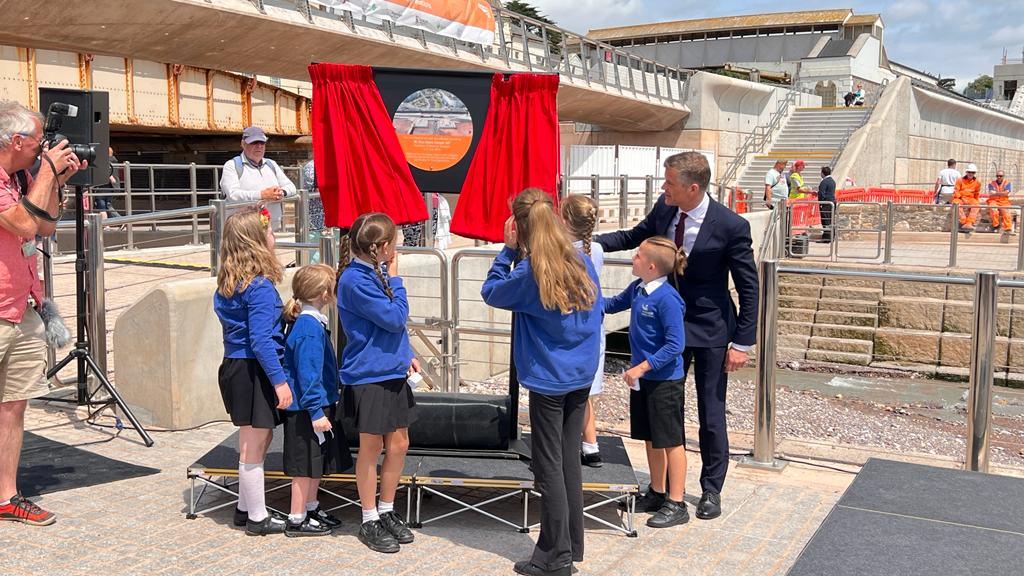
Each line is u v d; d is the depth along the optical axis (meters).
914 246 20.12
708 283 4.82
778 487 5.36
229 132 27.59
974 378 5.35
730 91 39.97
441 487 5.27
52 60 19.92
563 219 4.44
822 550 2.85
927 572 2.69
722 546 4.46
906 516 3.16
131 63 22.25
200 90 24.66
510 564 4.20
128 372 6.65
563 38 31.31
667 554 4.35
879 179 37.28
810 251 19.53
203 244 16.41
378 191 5.27
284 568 4.10
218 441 6.19
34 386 4.62
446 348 7.44
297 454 4.42
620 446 5.30
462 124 5.23
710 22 61.25
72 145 5.89
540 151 5.16
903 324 16.09
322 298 4.42
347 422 4.98
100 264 6.73
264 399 4.39
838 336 16.27
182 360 6.46
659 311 4.53
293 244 7.30
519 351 4.10
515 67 27.52
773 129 40.53
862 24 57.28
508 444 5.03
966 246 20.08
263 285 4.37
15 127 4.35
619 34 63.62
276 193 8.16
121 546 4.32
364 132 5.25
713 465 4.88
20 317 4.48
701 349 4.84
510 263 4.16
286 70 20.64
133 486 5.20
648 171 26.39
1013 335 14.70
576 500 4.16
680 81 39.62
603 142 41.75
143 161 32.62
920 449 9.51
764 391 5.66
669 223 4.91
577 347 4.04
